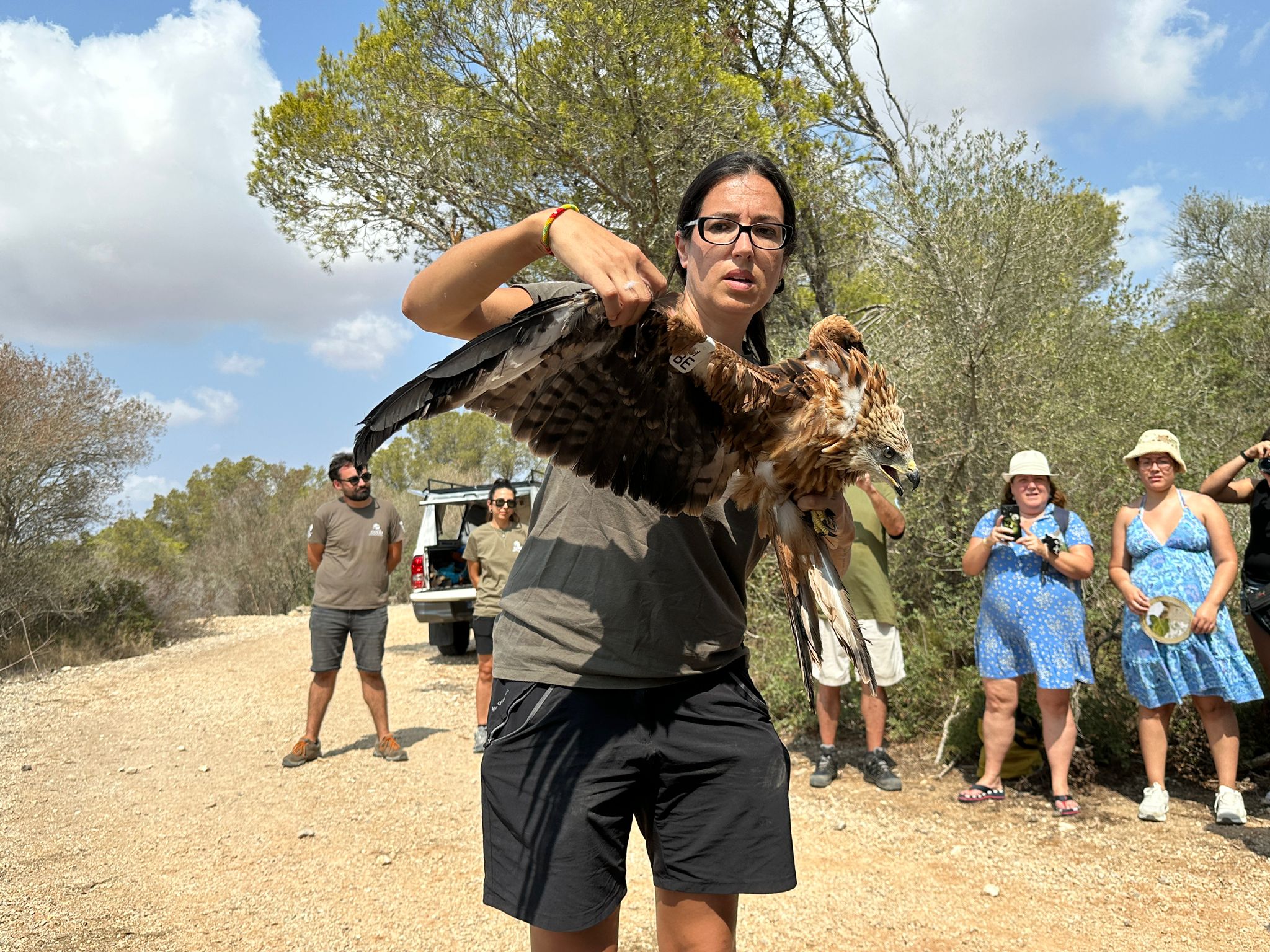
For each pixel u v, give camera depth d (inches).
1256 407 376.8
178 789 292.4
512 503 335.6
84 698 458.6
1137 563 250.1
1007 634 252.8
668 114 414.3
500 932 185.6
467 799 274.8
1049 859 212.5
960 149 353.7
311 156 482.9
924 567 336.2
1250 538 265.7
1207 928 174.7
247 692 464.4
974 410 326.3
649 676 93.0
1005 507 260.1
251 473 1562.5
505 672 97.1
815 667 108.9
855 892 196.7
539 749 93.2
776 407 104.5
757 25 514.0
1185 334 496.4
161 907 199.2
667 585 94.3
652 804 97.3
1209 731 235.1
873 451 111.9
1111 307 365.4
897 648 277.6
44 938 183.5
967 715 291.1
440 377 89.9
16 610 580.7
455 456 1472.7
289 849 234.5
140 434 645.9
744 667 101.8
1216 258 747.4
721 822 92.8
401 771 306.7
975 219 341.7
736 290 100.7
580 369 96.5
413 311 94.0
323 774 305.4
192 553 1397.6
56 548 621.0
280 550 1293.1
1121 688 285.9
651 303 89.0
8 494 597.9
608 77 418.0
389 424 90.3
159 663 576.4
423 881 211.6
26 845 240.2
